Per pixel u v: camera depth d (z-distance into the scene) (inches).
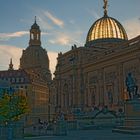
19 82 5260.8
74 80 4500.5
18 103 2330.2
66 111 4591.5
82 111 4052.7
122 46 3708.2
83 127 2640.3
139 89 3171.8
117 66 3678.6
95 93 4141.2
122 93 3545.8
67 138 1600.6
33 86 5590.6
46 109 6604.3
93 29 5502.0
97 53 4343.0
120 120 2738.7
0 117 2100.1
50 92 6983.3
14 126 1624.0
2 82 2427.4
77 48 4571.9
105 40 5196.9
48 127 2657.5
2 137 1556.3
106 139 1407.5
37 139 1582.2
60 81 4985.2
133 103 1722.4
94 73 4197.8
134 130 1651.1
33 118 5428.2
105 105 3806.6
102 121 2797.7
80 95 4402.1
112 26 5388.8
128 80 1802.4
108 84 3858.3
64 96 4825.3
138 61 3272.6
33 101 5556.1
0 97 2217.0
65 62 4928.6
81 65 4456.2
